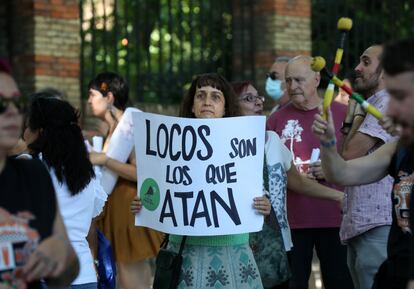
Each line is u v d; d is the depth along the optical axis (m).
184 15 33.44
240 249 14.06
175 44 33.41
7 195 9.72
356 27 32.41
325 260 17.48
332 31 32.22
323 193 16.16
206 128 13.94
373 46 15.89
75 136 13.75
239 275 13.94
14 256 9.57
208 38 31.53
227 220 13.87
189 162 13.98
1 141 9.64
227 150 13.95
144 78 30.17
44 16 26.89
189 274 13.91
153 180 14.24
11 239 9.59
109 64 30.38
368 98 15.72
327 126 11.88
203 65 31.09
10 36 27.31
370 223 15.47
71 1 27.34
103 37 29.16
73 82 27.38
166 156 14.12
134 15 30.84
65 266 9.99
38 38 26.77
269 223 15.06
